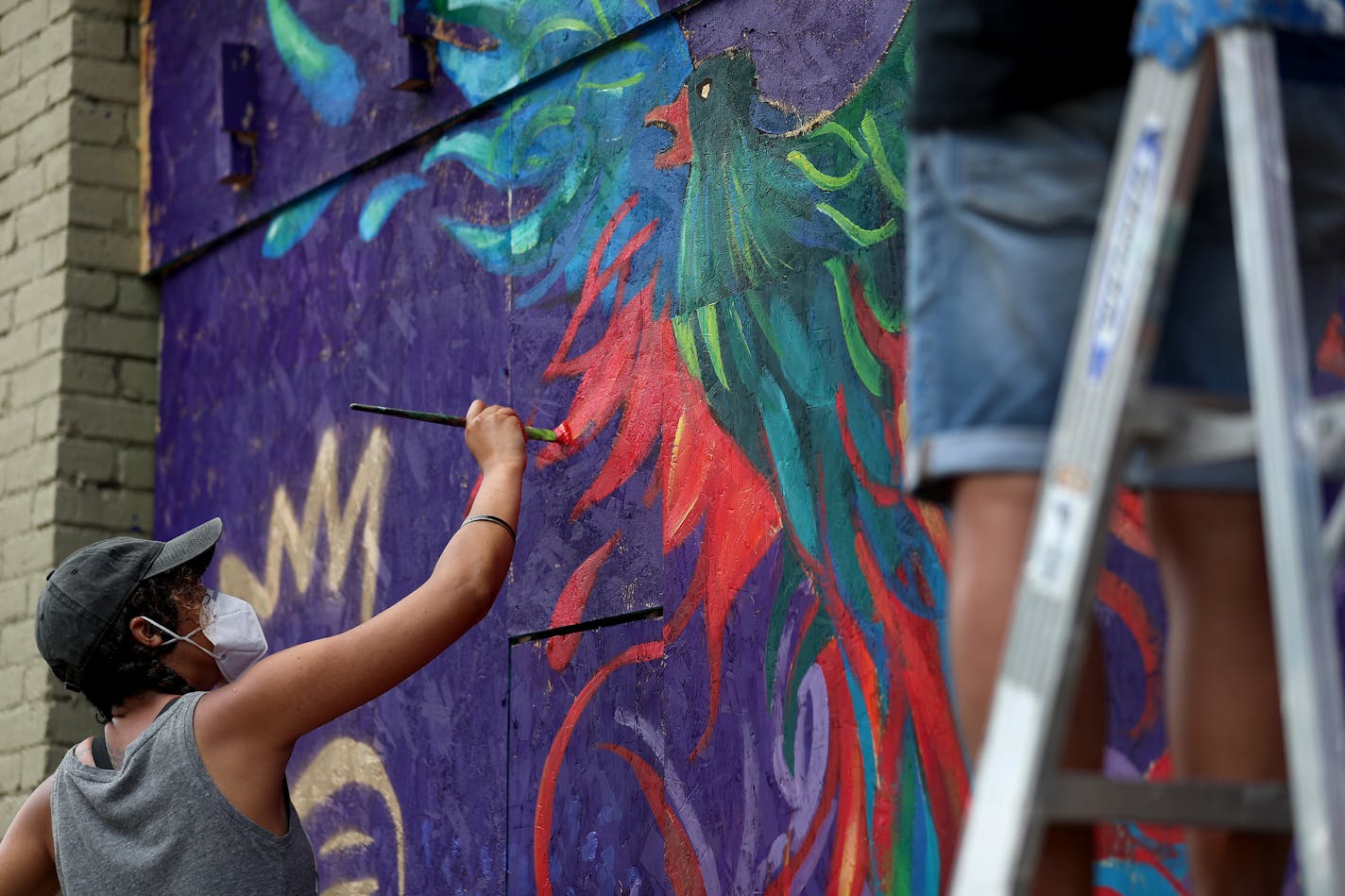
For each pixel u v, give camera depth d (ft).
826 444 9.40
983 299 5.13
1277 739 5.14
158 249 15.62
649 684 10.36
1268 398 4.28
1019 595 4.54
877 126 9.32
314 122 13.88
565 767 10.91
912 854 8.66
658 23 10.90
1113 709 7.91
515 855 11.23
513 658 11.43
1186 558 5.33
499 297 11.94
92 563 8.38
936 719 8.59
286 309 14.16
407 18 12.57
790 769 9.42
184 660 8.51
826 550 9.33
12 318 16.11
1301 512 4.19
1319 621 4.12
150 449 15.70
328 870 12.94
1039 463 4.96
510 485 9.06
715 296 10.25
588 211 11.29
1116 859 7.89
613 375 10.93
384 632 8.04
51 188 15.81
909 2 9.23
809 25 9.82
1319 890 3.96
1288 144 5.37
